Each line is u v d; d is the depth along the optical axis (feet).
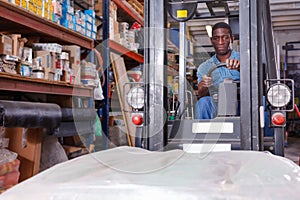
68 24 9.93
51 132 7.72
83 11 11.66
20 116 6.52
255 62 6.17
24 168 7.15
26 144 7.25
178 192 2.51
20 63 7.91
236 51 11.15
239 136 6.09
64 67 9.74
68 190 2.63
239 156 3.76
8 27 8.73
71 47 10.23
